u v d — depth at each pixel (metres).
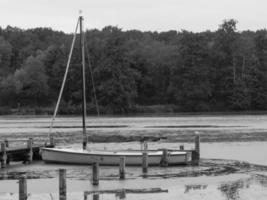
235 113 140.62
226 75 156.00
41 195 32.34
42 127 91.50
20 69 167.75
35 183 36.28
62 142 63.41
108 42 151.50
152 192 32.47
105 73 148.75
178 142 61.72
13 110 147.50
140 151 44.38
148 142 62.03
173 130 79.94
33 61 159.88
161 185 34.66
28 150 46.25
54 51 165.50
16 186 35.47
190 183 35.22
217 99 156.75
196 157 44.38
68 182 36.09
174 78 156.12
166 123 98.88
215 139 64.50
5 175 39.88
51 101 159.12
